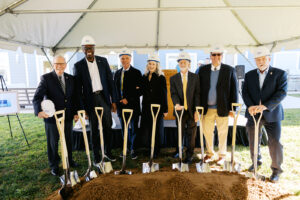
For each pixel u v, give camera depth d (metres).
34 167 2.68
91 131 2.54
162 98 2.76
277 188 1.51
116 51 4.45
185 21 3.58
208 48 4.35
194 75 2.45
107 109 2.60
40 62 9.09
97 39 4.12
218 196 1.25
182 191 1.30
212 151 2.74
